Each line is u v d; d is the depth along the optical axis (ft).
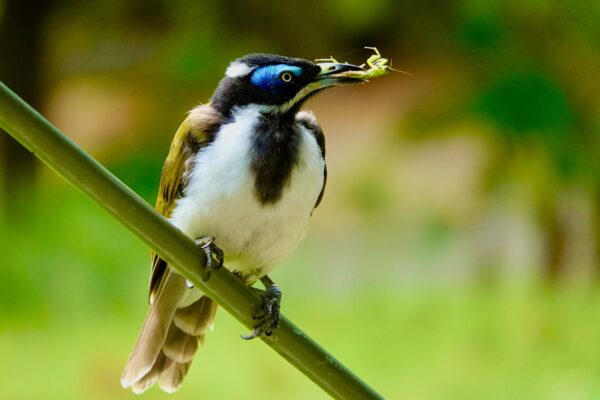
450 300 17.15
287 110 15.67
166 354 15.70
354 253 18.11
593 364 16.75
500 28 19.10
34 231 17.20
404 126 20.04
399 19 20.58
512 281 17.54
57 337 16.80
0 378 16.61
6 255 17.07
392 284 17.28
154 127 20.92
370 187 19.65
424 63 20.51
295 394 16.62
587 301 17.16
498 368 16.76
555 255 18.01
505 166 18.79
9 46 21.29
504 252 18.19
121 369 16.66
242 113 15.67
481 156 19.02
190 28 21.21
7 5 21.18
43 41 21.59
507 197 18.71
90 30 21.95
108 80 21.81
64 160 15.07
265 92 15.67
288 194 15.64
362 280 17.28
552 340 16.92
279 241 15.67
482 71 19.31
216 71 21.06
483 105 18.86
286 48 21.27
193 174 15.64
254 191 15.62
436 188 19.19
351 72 15.67
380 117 20.95
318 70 15.67
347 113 21.70
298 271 17.37
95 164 15.10
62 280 17.02
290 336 15.19
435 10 19.99
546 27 18.80
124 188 15.12
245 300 15.21
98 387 16.61
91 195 15.11
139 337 15.69
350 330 16.94
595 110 18.47
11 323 16.87
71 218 17.21
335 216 19.52
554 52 18.75
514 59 18.92
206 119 15.67
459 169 19.29
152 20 21.70
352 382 15.19
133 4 21.57
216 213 15.62
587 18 18.49
